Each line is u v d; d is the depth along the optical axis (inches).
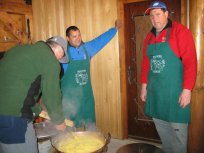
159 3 87.5
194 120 112.0
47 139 79.0
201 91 108.6
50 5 150.6
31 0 155.1
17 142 71.5
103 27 136.3
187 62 84.5
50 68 72.3
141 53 132.0
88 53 116.6
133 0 127.0
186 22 112.8
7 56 74.6
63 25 148.6
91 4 137.6
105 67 139.9
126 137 142.7
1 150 77.0
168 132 97.7
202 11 102.0
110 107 142.7
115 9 131.3
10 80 70.2
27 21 152.8
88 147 69.9
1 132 71.5
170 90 89.4
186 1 111.6
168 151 100.0
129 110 141.7
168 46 87.7
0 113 70.2
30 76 71.2
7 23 140.3
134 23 131.2
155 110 96.4
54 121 75.5
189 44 84.1
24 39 151.1
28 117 71.7
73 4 143.3
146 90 101.8
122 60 134.9
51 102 73.3
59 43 77.9
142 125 139.0
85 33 142.3
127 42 135.2
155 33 93.7
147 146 76.3
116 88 138.9
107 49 137.3
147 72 101.0
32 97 72.5
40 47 73.9
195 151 114.6
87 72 115.0
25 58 71.7
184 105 86.3
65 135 75.4
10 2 141.2
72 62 110.0
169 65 88.4
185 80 85.5
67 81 111.6
